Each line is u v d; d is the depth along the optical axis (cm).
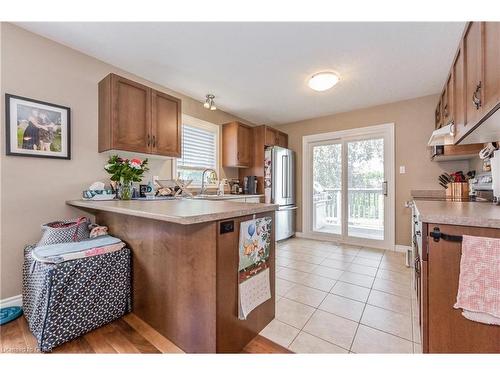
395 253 341
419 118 334
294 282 239
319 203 438
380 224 370
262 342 149
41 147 203
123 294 176
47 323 139
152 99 255
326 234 423
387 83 289
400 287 226
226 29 192
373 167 376
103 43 213
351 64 244
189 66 252
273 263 174
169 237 149
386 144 361
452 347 113
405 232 347
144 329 161
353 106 371
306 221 446
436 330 116
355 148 394
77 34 201
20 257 193
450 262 113
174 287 146
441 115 266
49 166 209
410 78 275
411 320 171
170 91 312
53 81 211
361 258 318
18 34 192
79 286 152
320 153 436
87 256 158
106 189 238
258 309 158
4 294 186
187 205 167
